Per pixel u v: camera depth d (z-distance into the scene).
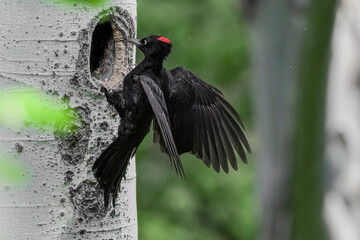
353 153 10.20
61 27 9.00
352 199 10.01
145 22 23.77
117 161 9.03
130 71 9.59
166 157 24.33
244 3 10.88
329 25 9.19
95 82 9.26
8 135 8.89
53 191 8.98
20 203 8.92
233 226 24.58
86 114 9.13
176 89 9.51
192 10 24.66
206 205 24.94
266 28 10.19
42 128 8.92
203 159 9.66
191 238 23.92
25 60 8.95
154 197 24.52
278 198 10.05
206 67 24.80
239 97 24.84
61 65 9.02
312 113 9.39
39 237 8.96
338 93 10.48
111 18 9.44
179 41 23.91
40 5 8.95
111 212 9.29
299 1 9.75
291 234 9.77
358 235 9.85
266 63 10.30
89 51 9.16
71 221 9.06
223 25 24.89
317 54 9.26
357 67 10.59
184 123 9.55
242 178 24.88
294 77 9.54
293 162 9.73
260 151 10.39
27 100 7.15
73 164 9.07
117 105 9.21
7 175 7.93
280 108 10.16
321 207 9.69
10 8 8.96
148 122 9.24
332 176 10.01
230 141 9.74
